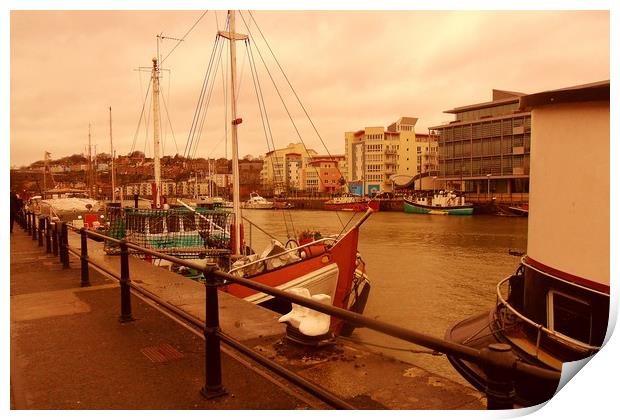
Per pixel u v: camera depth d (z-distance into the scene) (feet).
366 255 104.73
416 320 55.31
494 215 238.89
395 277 80.12
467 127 253.85
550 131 16.55
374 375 14.87
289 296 10.30
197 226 52.24
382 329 8.27
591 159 15.30
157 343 18.13
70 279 31.22
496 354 6.87
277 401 13.12
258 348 17.47
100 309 23.22
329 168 445.78
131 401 13.21
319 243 38.17
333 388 14.01
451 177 263.70
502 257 99.66
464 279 77.51
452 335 23.32
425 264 92.22
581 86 15.08
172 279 31.68
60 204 98.68
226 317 21.65
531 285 18.15
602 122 14.98
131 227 51.08
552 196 16.60
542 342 17.25
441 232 156.35
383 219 223.51
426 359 38.52
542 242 17.24
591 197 15.35
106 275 32.91
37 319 21.49
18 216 81.61
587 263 15.49
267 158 495.41
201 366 15.76
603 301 15.14
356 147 383.65
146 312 22.61
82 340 18.53
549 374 6.40
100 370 15.48
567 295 16.22
